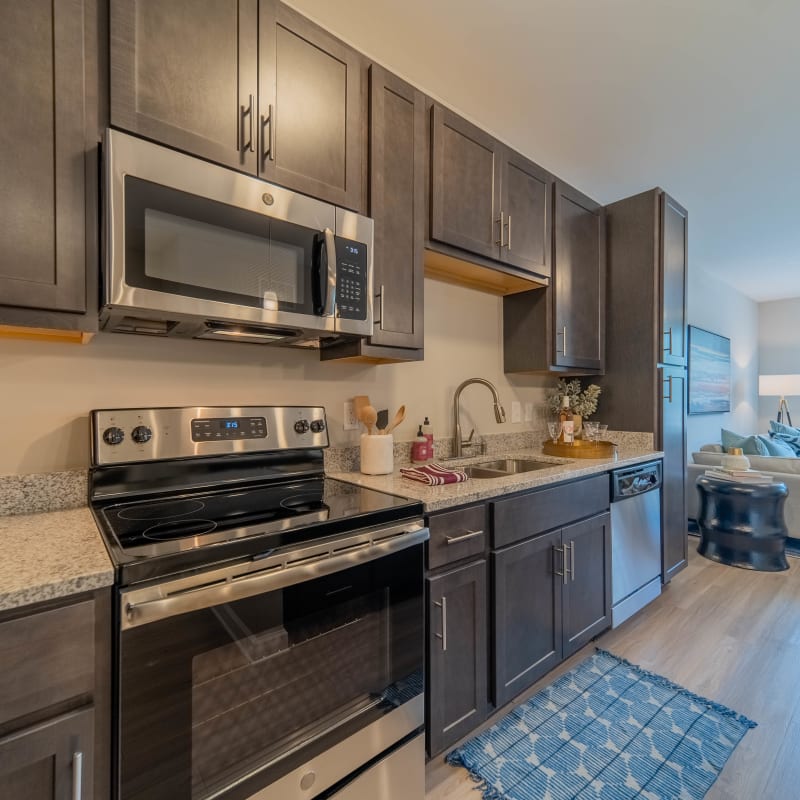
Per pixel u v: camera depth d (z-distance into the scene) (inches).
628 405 104.6
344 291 55.0
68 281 39.0
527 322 96.3
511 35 66.5
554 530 70.9
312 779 40.7
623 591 87.6
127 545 35.6
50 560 32.6
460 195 72.9
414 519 50.8
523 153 97.4
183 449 52.5
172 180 42.9
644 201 102.5
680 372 109.5
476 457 90.7
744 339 232.8
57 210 38.5
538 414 110.1
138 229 40.8
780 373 240.8
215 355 60.9
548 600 69.7
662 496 101.3
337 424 73.0
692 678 73.2
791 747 58.4
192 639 34.2
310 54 54.2
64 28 39.0
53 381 49.3
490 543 60.9
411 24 64.7
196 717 34.3
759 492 120.5
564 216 94.6
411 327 65.1
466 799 51.3
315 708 41.3
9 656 27.8
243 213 47.4
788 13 61.7
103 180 39.8
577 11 61.9
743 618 93.2
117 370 53.3
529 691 70.1
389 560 47.5
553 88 77.7
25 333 45.8
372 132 60.4
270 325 50.1
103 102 40.9
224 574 35.7
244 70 48.7
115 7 41.4
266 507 48.4
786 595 103.9
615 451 93.7
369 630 45.6
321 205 53.4
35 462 48.0
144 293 41.0
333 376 72.7
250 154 48.8
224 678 35.8
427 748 52.9
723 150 97.0
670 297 104.7
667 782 53.2
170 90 44.0
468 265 78.7
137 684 31.8
